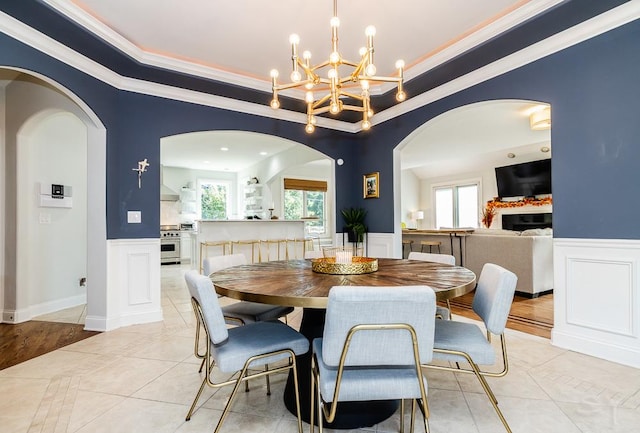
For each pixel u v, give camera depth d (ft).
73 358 8.18
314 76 7.18
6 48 7.72
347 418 5.48
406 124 13.47
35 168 12.06
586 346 8.20
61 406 6.07
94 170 10.35
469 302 13.46
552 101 8.82
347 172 16.12
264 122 13.88
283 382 7.10
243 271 6.76
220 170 30.42
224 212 31.01
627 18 7.51
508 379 6.97
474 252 16.25
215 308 4.83
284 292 4.83
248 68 11.12
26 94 11.28
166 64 10.24
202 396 6.43
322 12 8.12
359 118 15.24
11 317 11.20
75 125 13.52
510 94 9.76
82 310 12.76
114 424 5.52
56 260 12.78
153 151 11.38
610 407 5.91
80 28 8.11
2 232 11.47
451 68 10.38
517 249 14.42
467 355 4.99
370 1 7.73
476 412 5.81
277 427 5.47
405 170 33.35
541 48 8.94
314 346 5.08
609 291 7.87
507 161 26.40
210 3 7.75
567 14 7.73
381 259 8.56
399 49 9.91
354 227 15.05
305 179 29.45
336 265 6.30
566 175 8.57
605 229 7.91
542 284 14.29
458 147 23.82
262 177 26.23
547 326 10.35
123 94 10.89
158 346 8.96
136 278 10.98
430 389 6.64
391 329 3.92
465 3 7.84
